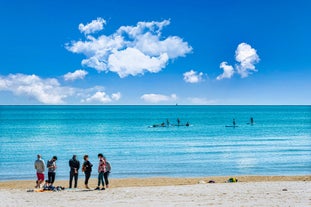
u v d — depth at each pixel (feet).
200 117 587.68
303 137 250.78
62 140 232.53
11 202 58.44
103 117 581.12
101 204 55.83
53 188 72.59
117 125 382.42
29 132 294.87
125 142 219.00
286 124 403.54
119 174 114.32
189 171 119.75
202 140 230.68
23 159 151.43
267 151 174.29
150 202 56.95
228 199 58.49
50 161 75.15
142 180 99.66
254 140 230.48
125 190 70.85
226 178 101.71
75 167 75.82
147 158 151.74
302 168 124.77
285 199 57.62
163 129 327.06
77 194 66.18
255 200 57.11
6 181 100.89
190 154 163.84
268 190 68.03
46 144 209.15
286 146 195.83
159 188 73.20
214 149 182.80
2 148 190.19
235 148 186.91
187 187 74.23
